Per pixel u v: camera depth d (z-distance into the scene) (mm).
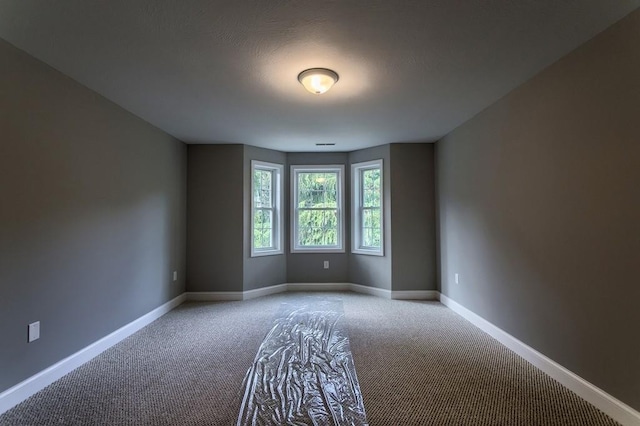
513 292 2840
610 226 1903
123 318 3213
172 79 2604
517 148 2773
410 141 4699
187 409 2006
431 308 4211
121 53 2197
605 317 1939
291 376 2414
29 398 2127
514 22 1879
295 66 2406
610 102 1898
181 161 4582
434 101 3123
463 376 2406
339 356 2758
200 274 4719
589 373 2051
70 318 2527
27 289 2170
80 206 2650
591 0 1684
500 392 2186
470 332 3326
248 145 4840
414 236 4750
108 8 1725
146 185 3666
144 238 3609
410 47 2154
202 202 4738
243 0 1674
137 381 2348
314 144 4840
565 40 2053
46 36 1984
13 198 2078
